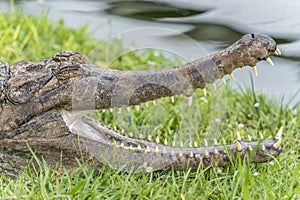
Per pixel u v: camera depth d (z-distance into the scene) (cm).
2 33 1728
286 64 1775
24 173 996
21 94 980
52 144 990
